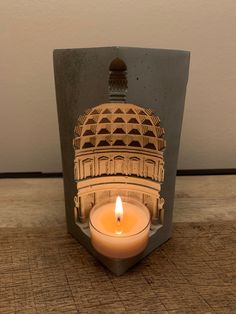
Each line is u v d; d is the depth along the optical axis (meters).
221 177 0.25
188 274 0.14
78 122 0.14
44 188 0.23
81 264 0.15
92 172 0.16
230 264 0.15
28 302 0.13
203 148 0.25
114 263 0.14
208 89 0.23
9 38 0.21
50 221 0.19
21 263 0.15
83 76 0.13
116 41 0.22
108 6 0.21
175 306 0.12
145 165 0.16
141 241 0.14
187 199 0.21
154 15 0.21
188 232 0.17
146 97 0.13
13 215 0.19
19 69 0.22
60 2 0.20
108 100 0.12
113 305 0.12
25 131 0.24
